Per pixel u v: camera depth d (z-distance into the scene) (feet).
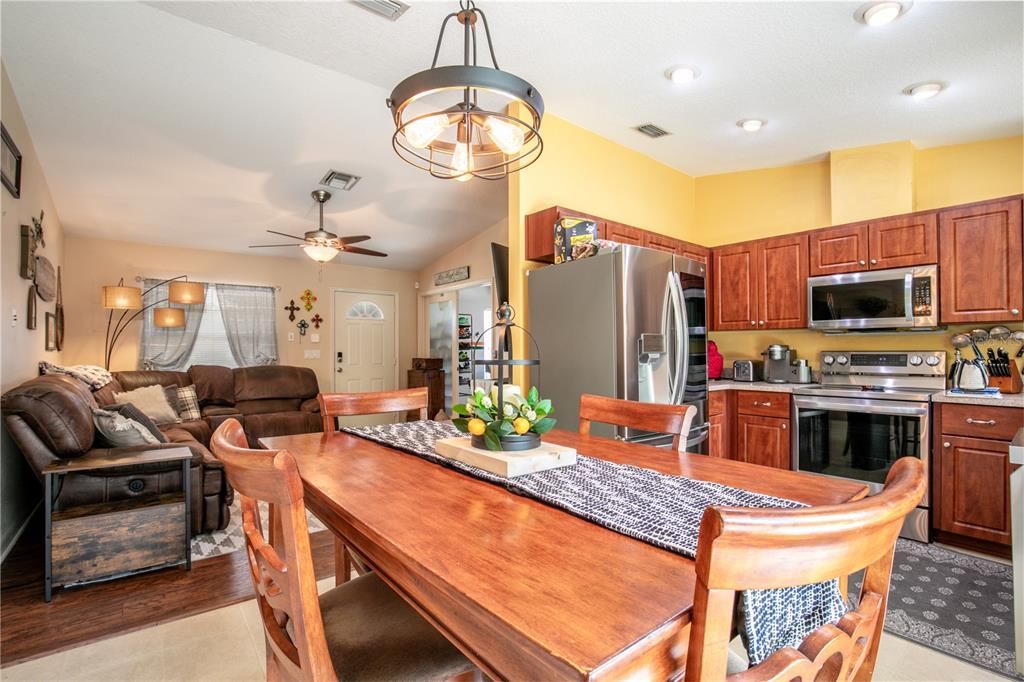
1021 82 9.03
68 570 7.56
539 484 3.91
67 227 16.57
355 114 11.87
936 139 11.32
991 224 9.59
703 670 1.78
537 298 10.61
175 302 17.10
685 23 7.88
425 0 7.66
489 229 20.27
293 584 2.65
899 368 10.97
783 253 12.48
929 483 9.43
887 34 7.88
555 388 10.14
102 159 12.82
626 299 9.00
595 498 3.55
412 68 9.72
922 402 9.48
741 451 12.16
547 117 11.22
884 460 9.97
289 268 21.84
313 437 6.11
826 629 2.20
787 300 12.37
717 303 13.73
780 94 9.89
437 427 6.66
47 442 7.98
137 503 8.29
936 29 7.70
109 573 7.84
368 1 7.77
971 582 7.77
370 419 23.62
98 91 10.36
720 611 1.79
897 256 10.71
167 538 8.29
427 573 2.50
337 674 3.25
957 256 9.96
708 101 10.32
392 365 24.79
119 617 6.95
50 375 10.16
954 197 11.39
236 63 9.80
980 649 6.05
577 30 8.14
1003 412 8.61
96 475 8.45
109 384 14.46
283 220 17.70
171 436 12.50
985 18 7.41
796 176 13.51
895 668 5.71
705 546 1.73
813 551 1.81
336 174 14.76
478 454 4.43
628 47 8.56
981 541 8.96
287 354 21.65
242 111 11.46
